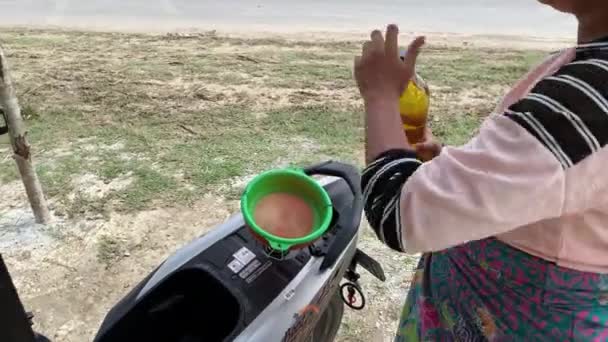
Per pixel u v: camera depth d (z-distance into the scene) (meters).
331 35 9.17
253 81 5.82
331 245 2.12
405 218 0.99
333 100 5.33
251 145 4.28
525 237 1.08
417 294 1.52
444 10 11.50
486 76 6.33
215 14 10.53
